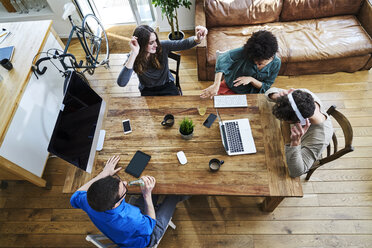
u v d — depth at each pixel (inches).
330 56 103.1
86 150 64.9
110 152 68.9
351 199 84.2
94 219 55.1
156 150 68.1
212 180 62.0
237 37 113.4
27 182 97.5
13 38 99.8
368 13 106.5
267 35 67.7
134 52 75.1
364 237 77.7
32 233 87.0
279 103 57.3
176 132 70.9
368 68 112.9
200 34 85.0
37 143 92.2
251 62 78.0
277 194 58.9
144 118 74.6
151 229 58.1
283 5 113.5
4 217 90.7
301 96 54.8
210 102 76.4
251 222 83.0
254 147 65.7
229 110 73.8
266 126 69.6
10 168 78.4
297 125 55.9
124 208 53.7
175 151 67.5
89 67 104.5
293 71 113.3
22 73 88.7
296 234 79.8
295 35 109.6
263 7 113.1
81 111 65.4
